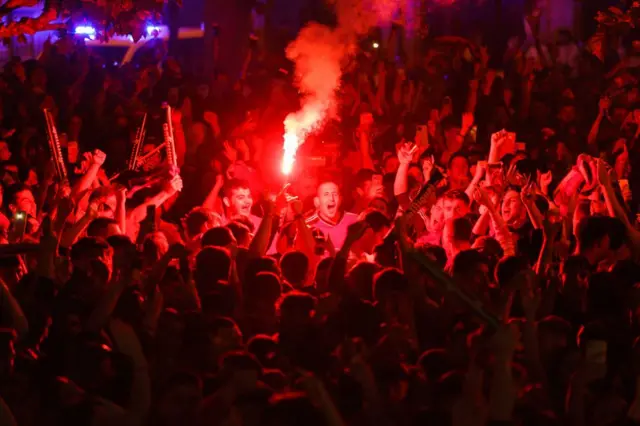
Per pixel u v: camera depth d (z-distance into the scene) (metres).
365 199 11.62
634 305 6.32
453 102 18.19
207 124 16.14
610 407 5.18
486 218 9.46
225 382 5.27
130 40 23.42
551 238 7.45
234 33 21.17
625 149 14.41
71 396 5.29
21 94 16.83
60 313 6.29
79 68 18.42
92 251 7.05
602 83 18.25
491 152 10.80
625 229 7.75
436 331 6.27
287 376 5.60
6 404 5.30
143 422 5.06
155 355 5.81
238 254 7.50
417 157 13.80
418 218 10.03
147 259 7.84
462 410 4.96
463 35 22.92
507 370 4.79
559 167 13.75
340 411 5.19
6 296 6.12
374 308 6.09
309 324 5.97
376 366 5.30
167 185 10.05
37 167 14.64
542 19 23.12
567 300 6.74
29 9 22.53
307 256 8.09
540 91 18.05
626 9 20.92
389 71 18.28
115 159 15.50
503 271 6.93
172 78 18.48
